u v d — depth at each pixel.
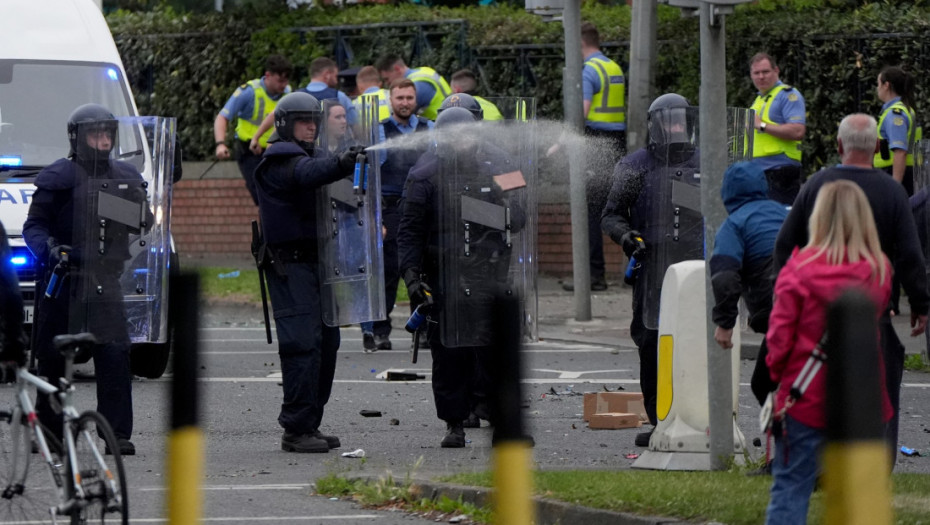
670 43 69.62
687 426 31.73
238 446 36.78
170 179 35.84
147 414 41.47
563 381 47.84
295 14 81.75
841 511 19.08
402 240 36.00
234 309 69.00
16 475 25.42
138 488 30.97
